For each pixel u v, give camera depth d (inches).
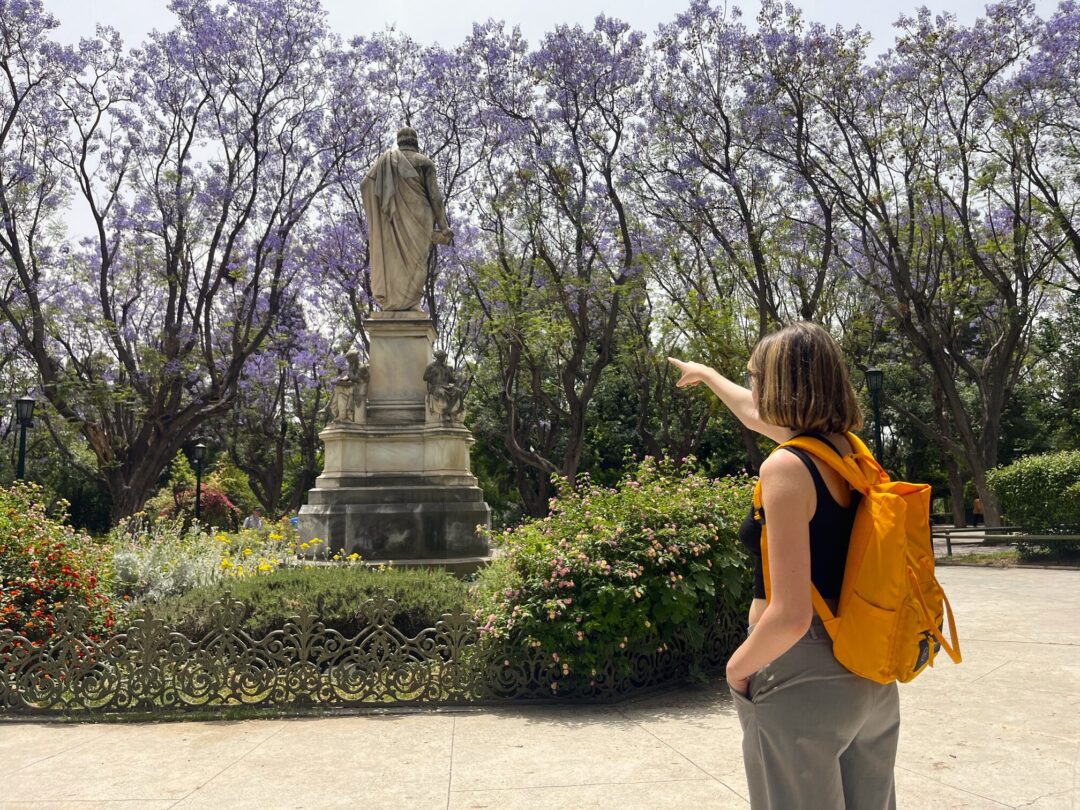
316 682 239.9
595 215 1094.4
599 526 263.6
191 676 240.8
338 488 481.7
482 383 1443.2
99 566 321.7
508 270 1098.1
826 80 939.3
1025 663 282.5
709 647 276.1
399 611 272.4
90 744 207.9
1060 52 893.8
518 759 188.2
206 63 944.3
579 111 1016.9
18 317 970.7
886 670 80.5
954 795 159.6
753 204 1026.1
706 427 1352.1
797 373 90.0
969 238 979.3
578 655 243.6
